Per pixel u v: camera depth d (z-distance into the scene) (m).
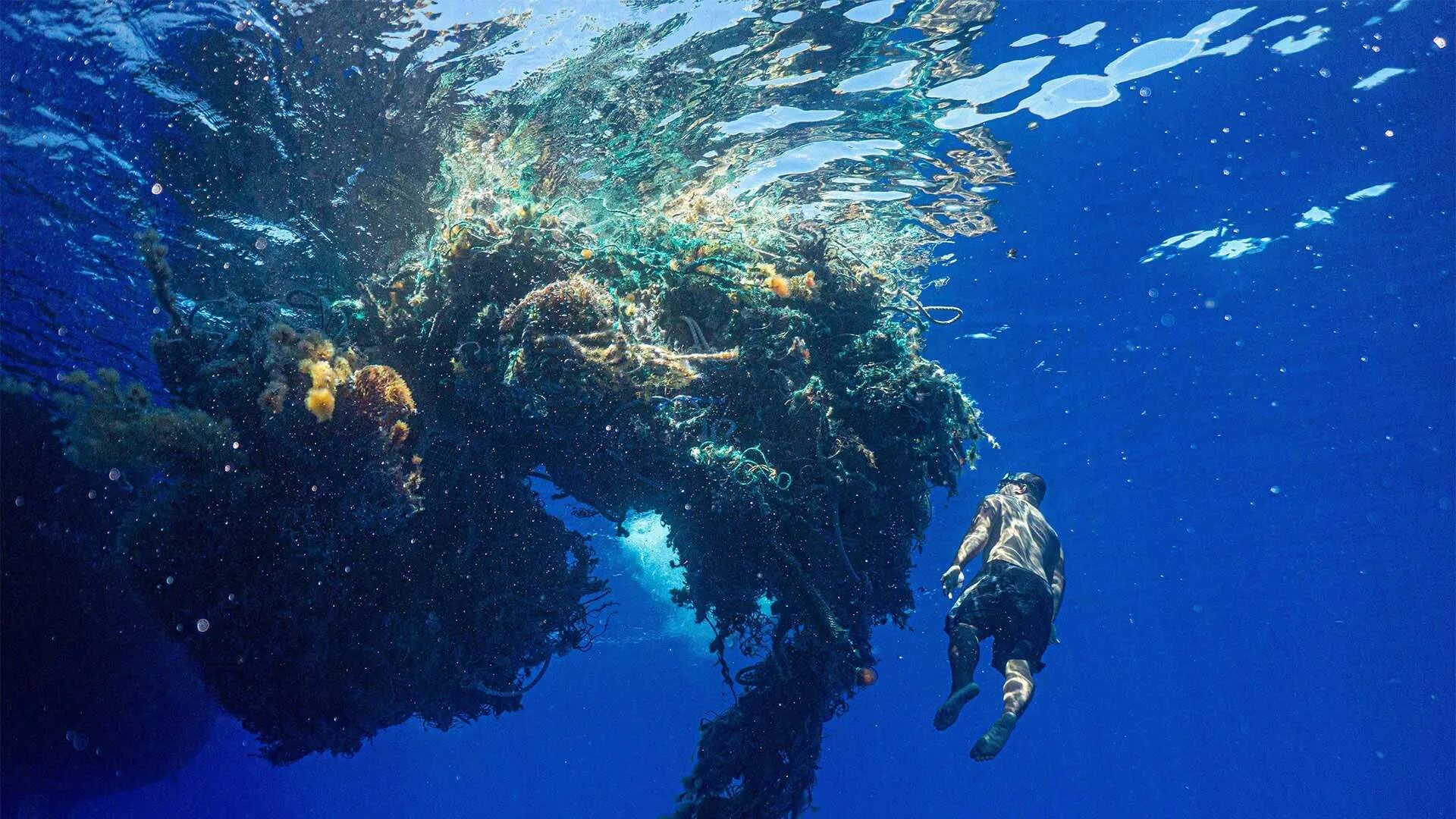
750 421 5.33
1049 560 6.46
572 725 72.69
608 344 4.63
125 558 4.92
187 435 4.75
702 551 5.58
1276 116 10.39
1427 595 51.25
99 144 6.18
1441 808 113.94
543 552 5.89
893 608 6.25
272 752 5.45
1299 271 15.31
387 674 5.32
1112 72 9.06
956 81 8.65
